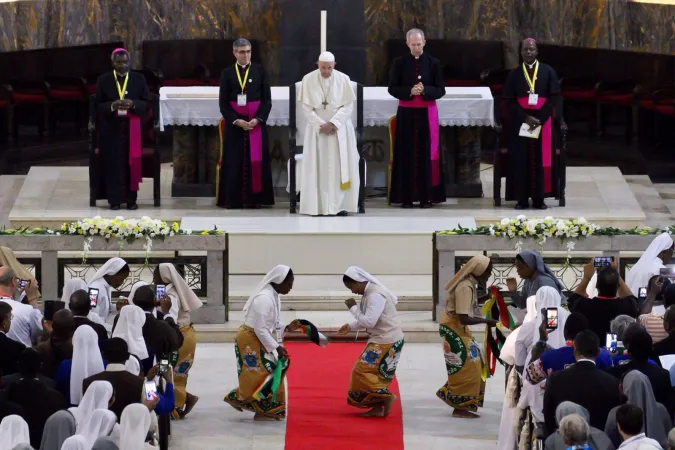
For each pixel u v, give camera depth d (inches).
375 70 1610.5
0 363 706.2
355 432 810.8
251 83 1254.3
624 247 1021.2
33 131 1649.9
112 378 639.1
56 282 1026.1
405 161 1286.9
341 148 1225.4
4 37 1560.0
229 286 1133.7
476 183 1350.9
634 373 614.5
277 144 1337.4
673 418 641.6
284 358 823.1
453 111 1293.1
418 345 1020.5
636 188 1440.7
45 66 1696.6
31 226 1242.6
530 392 683.4
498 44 1656.0
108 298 842.2
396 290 1120.8
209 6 1593.3
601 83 1583.4
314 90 1225.4
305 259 1111.6
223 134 1280.8
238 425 828.6
